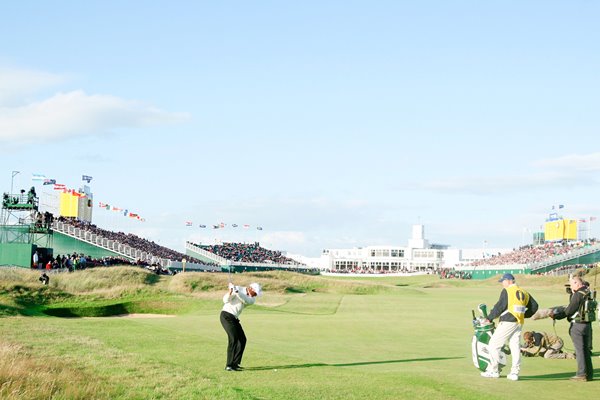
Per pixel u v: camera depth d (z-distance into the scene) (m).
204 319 30.14
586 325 13.36
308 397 11.22
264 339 21.81
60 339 19.75
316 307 42.66
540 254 130.88
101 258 75.75
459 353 18.36
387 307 42.44
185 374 13.55
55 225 83.44
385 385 12.32
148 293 46.28
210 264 122.00
